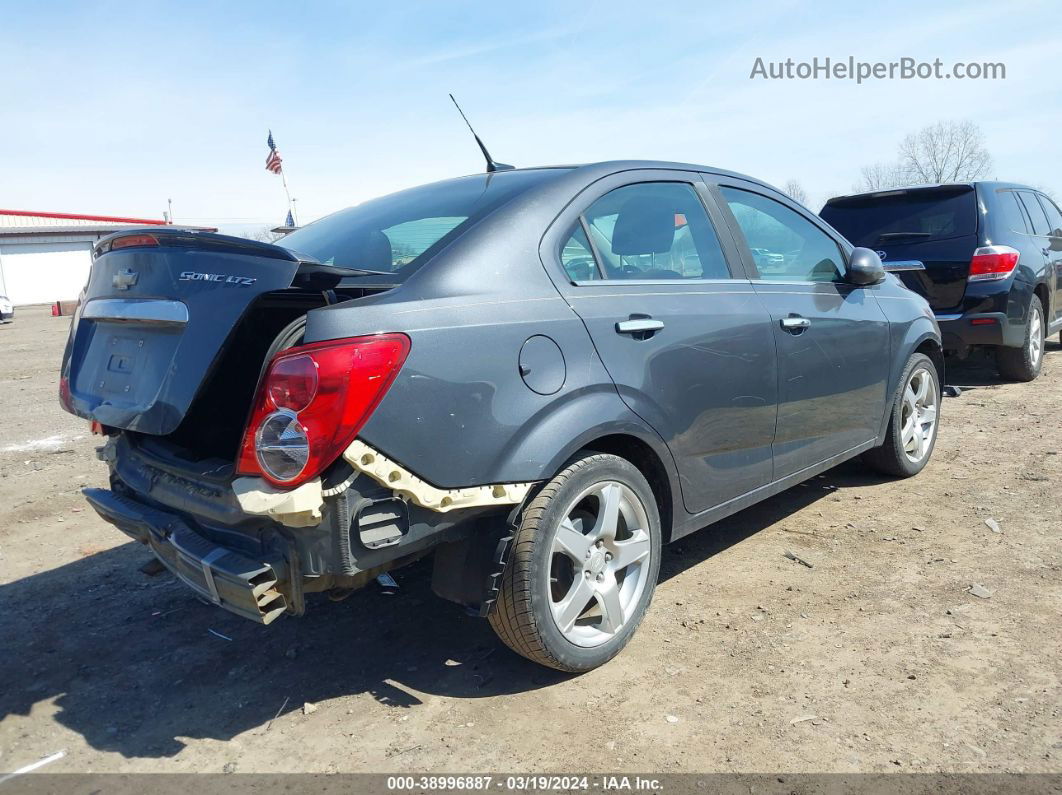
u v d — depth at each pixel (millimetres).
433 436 2451
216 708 2916
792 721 2629
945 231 7426
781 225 4113
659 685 2887
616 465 2961
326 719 2801
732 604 3479
